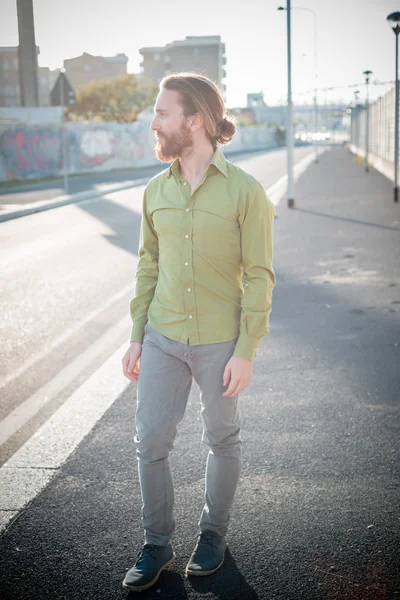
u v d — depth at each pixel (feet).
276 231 40.93
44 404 14.38
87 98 219.61
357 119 181.37
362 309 21.72
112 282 27.40
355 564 8.30
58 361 17.47
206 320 7.67
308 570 8.20
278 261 30.86
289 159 54.03
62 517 9.48
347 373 15.65
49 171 109.40
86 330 20.44
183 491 10.17
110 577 8.13
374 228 40.91
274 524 9.23
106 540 8.91
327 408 13.50
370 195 62.90
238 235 7.64
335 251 33.30
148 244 8.28
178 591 7.86
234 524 9.24
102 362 17.31
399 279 26.23
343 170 107.14
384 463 11.03
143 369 7.93
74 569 8.29
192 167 7.60
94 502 9.89
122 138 134.31
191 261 7.56
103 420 13.12
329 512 9.52
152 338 7.95
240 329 7.70
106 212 56.85
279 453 11.45
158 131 7.47
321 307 22.15
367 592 7.78
